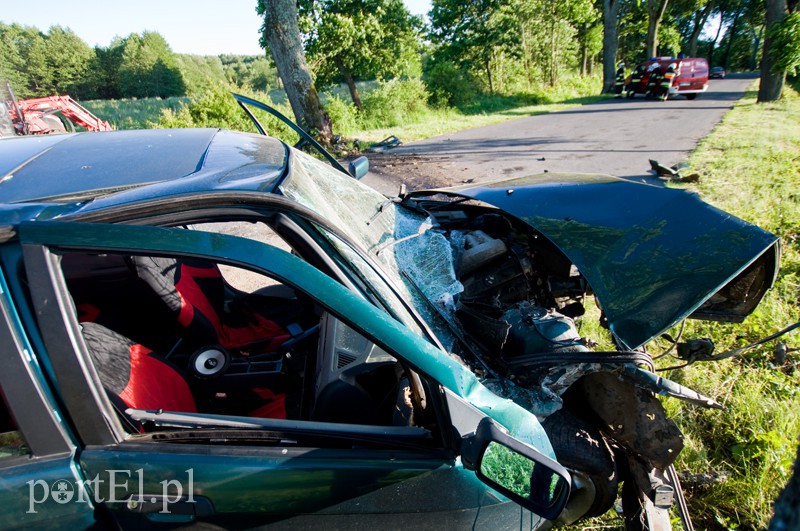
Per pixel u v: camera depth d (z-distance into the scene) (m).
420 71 26.75
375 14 21.16
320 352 2.08
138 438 1.35
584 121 15.55
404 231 2.44
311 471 1.37
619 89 27.36
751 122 12.19
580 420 2.02
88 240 1.19
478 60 26.72
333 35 19.52
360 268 1.63
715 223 2.28
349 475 1.39
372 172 8.94
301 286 1.30
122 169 1.63
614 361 1.82
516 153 10.47
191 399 1.95
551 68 32.00
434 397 1.44
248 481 1.34
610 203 2.62
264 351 2.47
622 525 2.30
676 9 44.19
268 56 18.11
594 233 2.40
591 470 1.98
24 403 1.21
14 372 1.19
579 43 39.41
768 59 16.31
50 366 1.22
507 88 28.22
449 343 1.94
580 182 2.95
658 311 1.92
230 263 1.26
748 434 2.68
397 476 1.41
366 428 1.49
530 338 2.02
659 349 3.36
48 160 1.71
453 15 25.50
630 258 2.20
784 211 5.30
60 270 1.23
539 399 1.81
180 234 1.24
